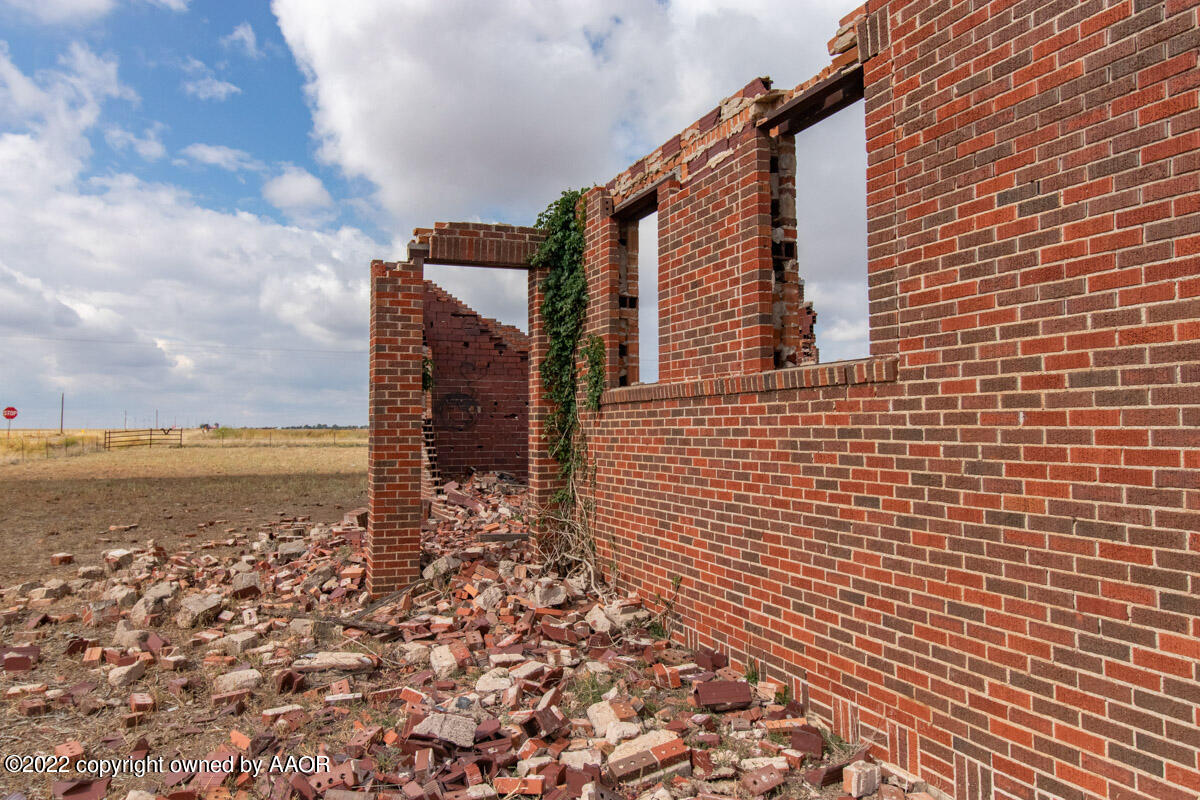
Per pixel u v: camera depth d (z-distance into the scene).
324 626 7.01
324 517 15.52
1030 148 3.36
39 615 7.42
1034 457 3.33
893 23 4.14
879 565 4.24
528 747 4.35
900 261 4.11
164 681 5.66
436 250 8.74
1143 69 2.90
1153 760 2.83
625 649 6.23
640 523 7.23
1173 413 2.79
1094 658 3.07
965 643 3.67
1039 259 3.31
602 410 8.08
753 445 5.45
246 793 3.94
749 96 5.54
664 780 4.00
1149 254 2.88
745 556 5.55
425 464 15.52
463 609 7.39
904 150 4.07
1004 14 3.48
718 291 5.96
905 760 4.04
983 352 3.59
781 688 5.09
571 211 8.77
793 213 5.59
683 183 6.52
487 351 18.22
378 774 4.09
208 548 11.68
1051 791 3.23
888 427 4.18
